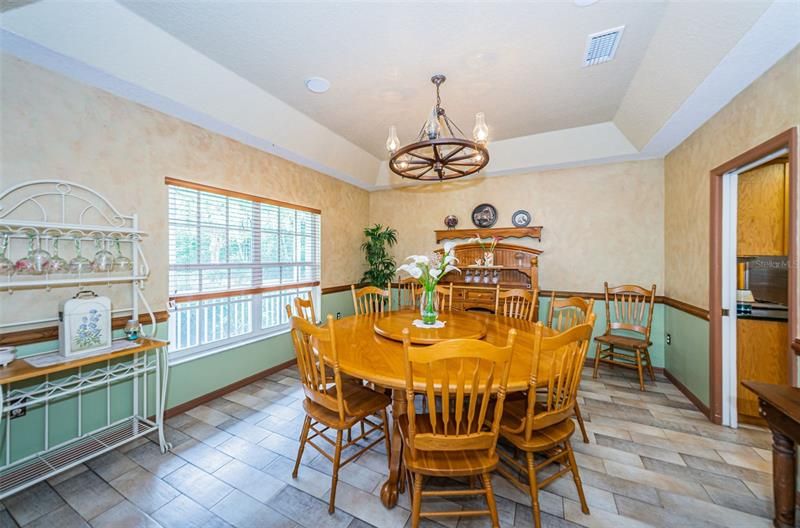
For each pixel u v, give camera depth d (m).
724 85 2.10
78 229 1.95
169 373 2.59
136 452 2.11
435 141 1.99
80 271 1.99
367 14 1.87
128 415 2.36
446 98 2.85
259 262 3.38
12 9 1.57
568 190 4.00
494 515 1.41
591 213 3.89
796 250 1.71
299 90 2.71
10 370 1.61
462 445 1.38
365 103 2.94
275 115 2.96
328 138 3.62
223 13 1.86
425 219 4.85
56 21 1.68
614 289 3.59
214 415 2.61
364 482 1.85
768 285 2.89
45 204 1.92
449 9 1.84
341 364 1.67
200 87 2.37
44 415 1.96
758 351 2.47
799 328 1.69
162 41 2.04
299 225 3.89
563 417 1.57
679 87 2.25
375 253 4.83
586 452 2.10
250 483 1.83
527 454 1.54
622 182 3.75
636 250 3.70
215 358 2.92
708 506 1.64
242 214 3.20
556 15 1.88
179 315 2.74
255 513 1.62
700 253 2.74
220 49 2.19
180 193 2.67
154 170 2.45
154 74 2.12
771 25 1.56
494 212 4.36
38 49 1.74
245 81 2.57
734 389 2.42
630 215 3.72
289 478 1.87
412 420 1.37
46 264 1.80
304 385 1.85
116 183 2.23
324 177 4.24
